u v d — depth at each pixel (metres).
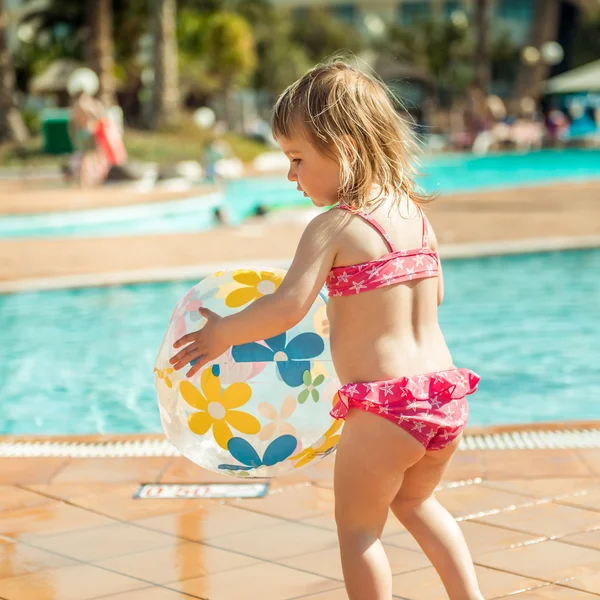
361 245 2.60
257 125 39.59
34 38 41.44
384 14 60.91
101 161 21.52
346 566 2.62
